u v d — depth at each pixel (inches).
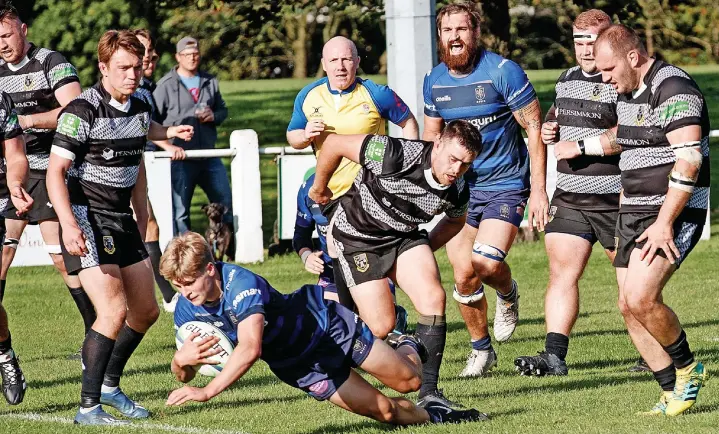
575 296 1087.6
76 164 891.4
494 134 1096.2
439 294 868.6
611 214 1074.1
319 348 783.7
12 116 961.5
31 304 1731.1
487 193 1109.1
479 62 1087.6
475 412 858.8
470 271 1103.0
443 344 868.6
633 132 853.2
